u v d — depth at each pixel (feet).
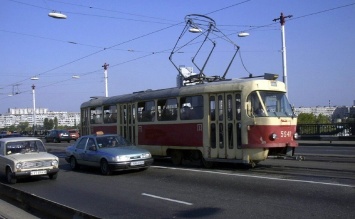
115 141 54.60
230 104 48.78
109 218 28.27
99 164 51.75
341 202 28.89
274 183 37.35
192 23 63.16
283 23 98.94
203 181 41.14
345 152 69.10
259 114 46.52
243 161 46.83
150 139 60.75
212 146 50.55
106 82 155.02
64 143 155.53
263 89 47.62
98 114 75.25
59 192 40.24
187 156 55.93
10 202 35.37
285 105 49.57
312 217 25.44
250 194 33.35
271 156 48.70
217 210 28.68
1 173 49.24
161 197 34.50
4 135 135.23
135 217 28.17
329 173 42.45
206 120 51.21
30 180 49.42
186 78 60.29
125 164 49.14
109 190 39.63
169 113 57.26
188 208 29.89
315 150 75.82
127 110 66.49
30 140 51.39
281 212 27.07
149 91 63.05
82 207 32.27
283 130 47.37
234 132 48.06
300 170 45.70
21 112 564.30
